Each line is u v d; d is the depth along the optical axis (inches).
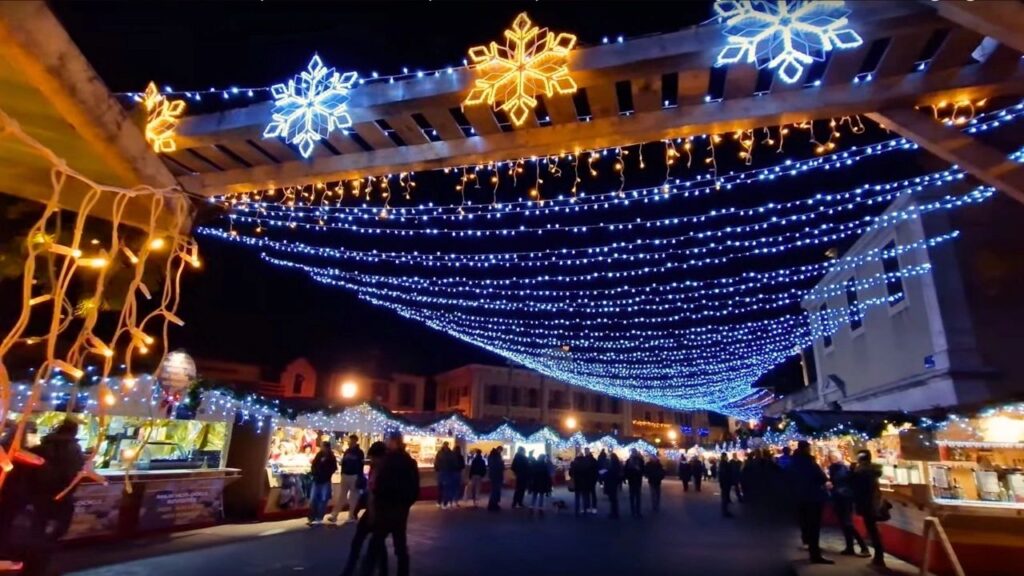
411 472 252.1
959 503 331.6
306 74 163.9
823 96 157.2
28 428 318.7
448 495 663.1
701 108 161.0
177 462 429.1
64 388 298.0
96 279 148.0
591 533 454.6
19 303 161.8
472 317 778.8
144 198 116.3
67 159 105.0
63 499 194.5
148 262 151.6
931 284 567.2
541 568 313.1
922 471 417.1
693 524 522.0
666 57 140.5
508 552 359.3
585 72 144.5
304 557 323.3
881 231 663.1
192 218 124.7
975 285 555.8
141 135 98.8
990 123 265.6
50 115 89.2
